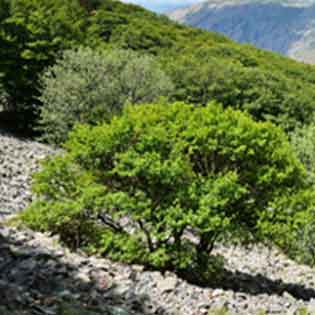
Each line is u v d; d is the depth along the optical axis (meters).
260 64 76.31
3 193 16.06
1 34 35.59
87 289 8.72
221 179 11.05
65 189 12.07
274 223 11.75
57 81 30.66
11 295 7.02
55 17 41.25
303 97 54.38
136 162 11.01
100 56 31.52
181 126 11.97
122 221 14.30
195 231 16.30
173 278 10.77
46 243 10.80
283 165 12.16
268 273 15.48
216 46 77.06
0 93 37.09
